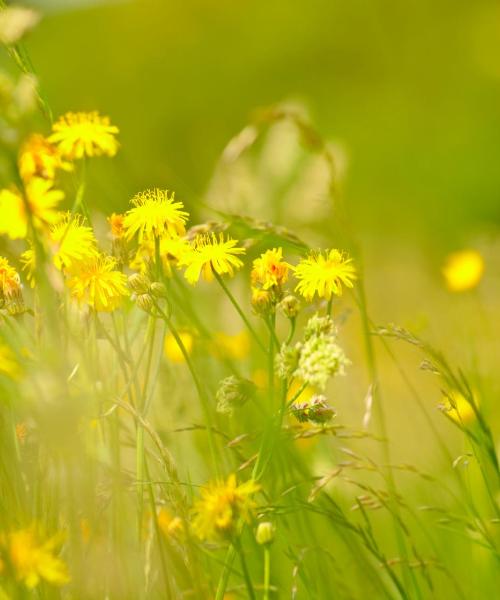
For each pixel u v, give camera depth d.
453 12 11.42
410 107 10.23
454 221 8.11
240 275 2.27
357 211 8.59
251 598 1.83
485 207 8.12
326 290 1.88
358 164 9.27
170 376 2.03
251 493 1.85
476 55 10.73
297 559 1.92
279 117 2.16
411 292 5.90
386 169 9.12
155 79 12.02
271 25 12.52
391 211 8.49
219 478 1.88
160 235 1.88
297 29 12.12
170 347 2.05
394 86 10.86
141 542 1.88
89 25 13.27
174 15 12.88
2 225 1.81
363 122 10.31
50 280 1.81
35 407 1.79
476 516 1.98
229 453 1.99
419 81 10.75
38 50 13.08
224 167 3.02
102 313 1.92
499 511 1.97
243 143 2.16
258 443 1.99
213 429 1.91
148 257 1.90
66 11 13.58
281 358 1.85
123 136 11.18
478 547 2.08
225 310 2.33
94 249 1.86
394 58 11.23
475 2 11.30
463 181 8.51
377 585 2.01
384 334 1.96
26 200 1.79
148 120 11.32
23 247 1.90
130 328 1.92
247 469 1.97
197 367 2.03
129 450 1.97
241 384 1.87
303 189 3.21
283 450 1.96
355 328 2.92
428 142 9.34
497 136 8.96
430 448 2.49
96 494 1.86
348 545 1.99
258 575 1.98
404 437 2.70
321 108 10.95
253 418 2.01
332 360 1.83
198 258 1.89
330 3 12.15
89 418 1.83
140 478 1.87
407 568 2.00
